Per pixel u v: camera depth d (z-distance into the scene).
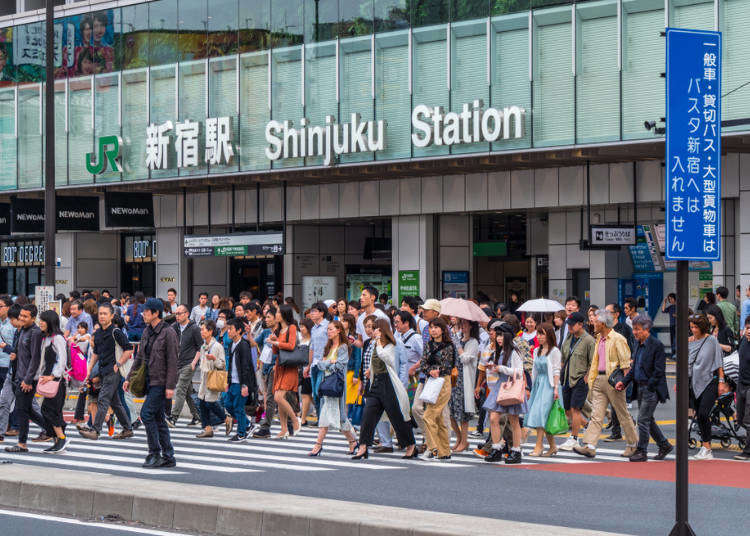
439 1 41.12
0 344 24.05
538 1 38.69
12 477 16.25
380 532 12.31
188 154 47.53
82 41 51.88
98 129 51.28
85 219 53.12
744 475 18.58
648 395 20.61
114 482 15.78
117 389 24.20
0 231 57.28
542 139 38.53
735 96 34.56
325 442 23.83
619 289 44.75
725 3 34.81
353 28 43.44
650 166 40.44
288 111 45.22
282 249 47.06
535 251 48.56
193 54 48.19
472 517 13.02
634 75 36.62
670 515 14.45
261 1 46.19
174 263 55.19
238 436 23.86
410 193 46.53
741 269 38.12
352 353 22.50
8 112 54.22
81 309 29.44
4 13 64.00
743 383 20.83
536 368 21.28
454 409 21.25
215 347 23.88
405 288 46.91
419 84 41.66
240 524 13.38
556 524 13.78
